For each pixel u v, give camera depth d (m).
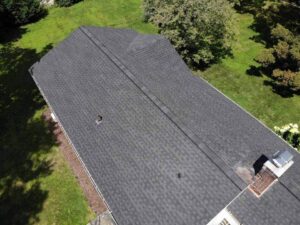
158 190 17.86
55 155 27.28
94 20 43.03
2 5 41.09
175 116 19.45
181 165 17.98
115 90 22.16
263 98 30.94
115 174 19.30
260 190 17.06
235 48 36.22
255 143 20.36
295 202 16.59
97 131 21.34
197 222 16.28
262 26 39.66
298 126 28.38
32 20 44.56
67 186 25.09
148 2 33.12
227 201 16.22
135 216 17.62
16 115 31.11
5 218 23.62
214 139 19.45
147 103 20.58
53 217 23.41
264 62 31.70
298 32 37.59
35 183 25.53
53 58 26.89
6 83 34.69
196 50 32.25
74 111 23.02
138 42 25.38
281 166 15.87
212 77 33.12
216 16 29.91
